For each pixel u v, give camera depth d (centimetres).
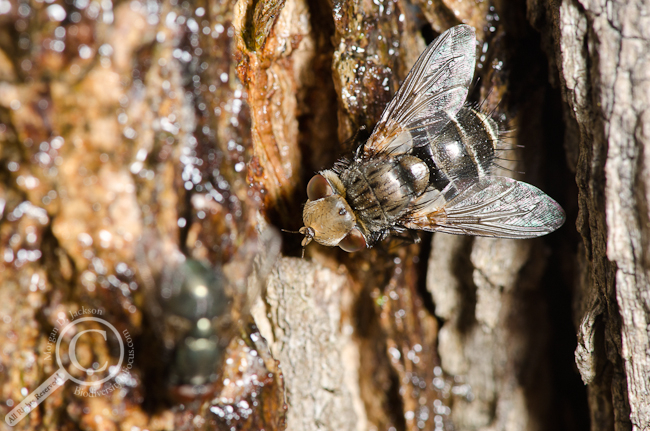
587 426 13
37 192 12
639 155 12
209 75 12
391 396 13
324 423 13
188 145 12
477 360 13
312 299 13
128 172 12
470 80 13
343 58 13
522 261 13
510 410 13
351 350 13
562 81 12
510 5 13
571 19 12
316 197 13
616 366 12
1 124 12
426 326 13
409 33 13
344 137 13
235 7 12
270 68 13
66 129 12
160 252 12
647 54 12
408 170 13
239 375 12
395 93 13
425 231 13
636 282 12
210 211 12
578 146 12
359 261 13
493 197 13
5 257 12
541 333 13
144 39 12
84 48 12
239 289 12
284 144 13
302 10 13
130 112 12
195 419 12
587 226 12
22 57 12
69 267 12
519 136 13
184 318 12
